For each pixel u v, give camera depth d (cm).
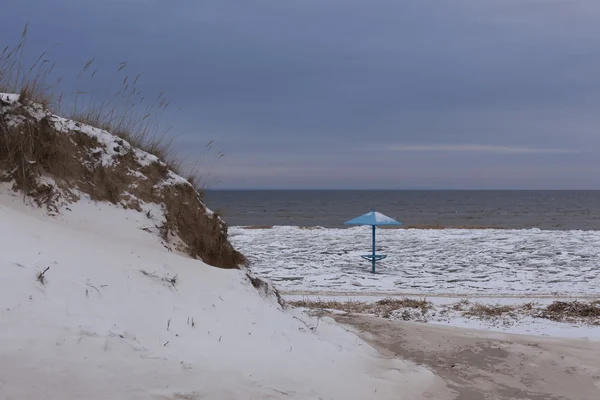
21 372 324
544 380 573
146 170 694
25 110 578
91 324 387
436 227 3928
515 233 3309
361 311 1054
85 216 582
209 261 744
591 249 2447
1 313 352
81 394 331
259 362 457
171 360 399
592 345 731
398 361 597
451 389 529
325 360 526
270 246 2542
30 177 554
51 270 414
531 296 1306
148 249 579
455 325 936
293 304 1089
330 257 2177
